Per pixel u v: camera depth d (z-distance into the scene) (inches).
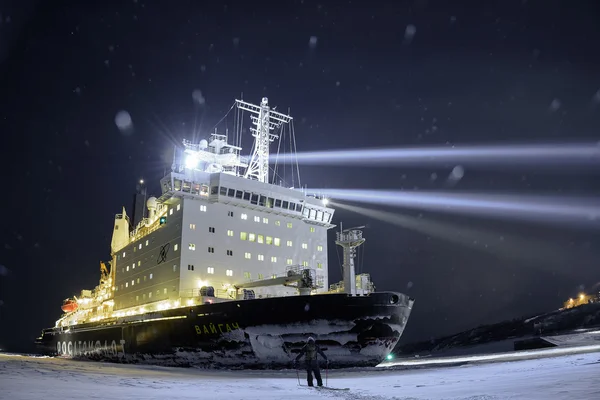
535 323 3440.0
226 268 1493.6
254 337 1176.2
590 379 422.9
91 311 2433.6
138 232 1911.9
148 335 1438.2
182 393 522.3
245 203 1561.3
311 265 1665.8
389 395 454.6
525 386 419.5
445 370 944.9
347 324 1129.4
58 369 968.3
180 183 1489.9
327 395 494.6
